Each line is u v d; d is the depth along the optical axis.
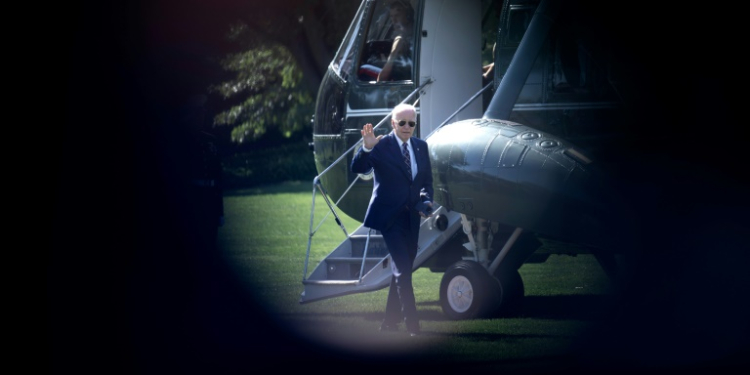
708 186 23.78
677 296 24.16
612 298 26.69
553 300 28.98
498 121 25.19
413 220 23.27
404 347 21.94
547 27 25.50
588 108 25.17
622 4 24.73
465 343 22.14
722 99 23.77
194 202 31.17
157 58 36.25
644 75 24.47
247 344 22.66
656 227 23.52
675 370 19.19
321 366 20.33
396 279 23.27
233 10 75.94
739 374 18.81
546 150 23.98
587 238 23.66
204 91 36.47
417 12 29.39
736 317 23.69
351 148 27.28
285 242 46.56
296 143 102.94
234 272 35.53
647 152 24.31
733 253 23.64
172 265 31.19
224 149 100.75
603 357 20.41
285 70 85.31
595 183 23.48
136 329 24.28
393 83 29.61
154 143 31.89
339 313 26.91
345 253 28.45
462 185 24.77
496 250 27.05
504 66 27.11
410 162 23.19
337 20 76.31
